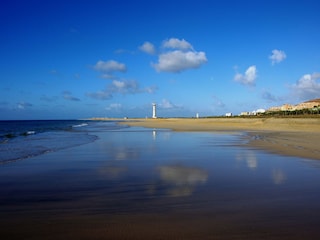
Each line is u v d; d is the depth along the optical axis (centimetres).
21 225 567
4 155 1645
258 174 1077
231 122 8288
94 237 507
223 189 852
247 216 611
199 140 2623
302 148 1911
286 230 531
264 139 2677
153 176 1051
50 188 880
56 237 509
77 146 2147
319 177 1019
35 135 3666
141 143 2362
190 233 520
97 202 728
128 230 538
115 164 1320
